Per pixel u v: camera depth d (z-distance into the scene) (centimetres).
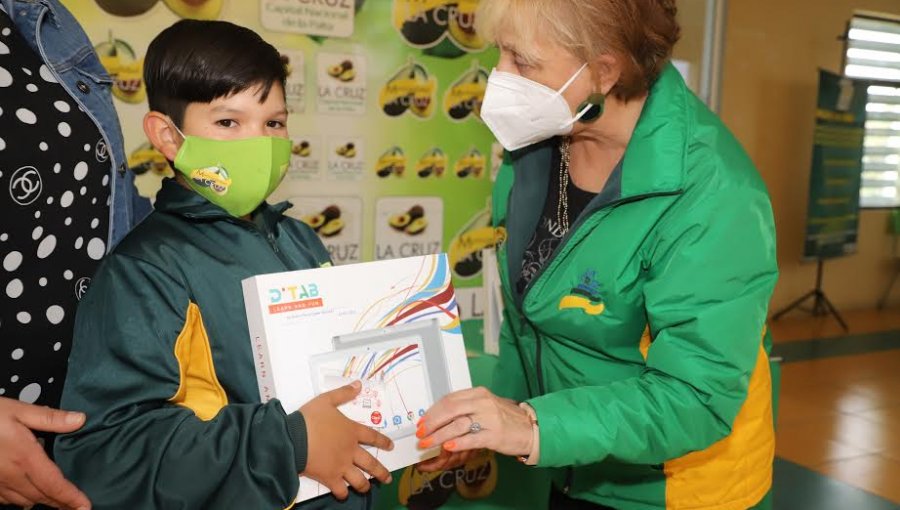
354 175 184
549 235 126
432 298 99
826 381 439
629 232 107
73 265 94
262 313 86
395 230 191
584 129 112
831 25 587
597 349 116
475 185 200
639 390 101
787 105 578
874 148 644
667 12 107
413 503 181
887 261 661
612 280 109
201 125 90
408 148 190
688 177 104
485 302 196
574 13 97
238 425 81
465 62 194
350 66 180
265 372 86
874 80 607
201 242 92
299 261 107
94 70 104
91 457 79
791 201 598
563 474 130
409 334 96
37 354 89
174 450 79
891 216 657
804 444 340
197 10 164
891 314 639
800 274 616
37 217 88
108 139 102
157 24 161
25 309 87
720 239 100
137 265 85
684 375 99
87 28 155
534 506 158
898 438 351
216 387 90
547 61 101
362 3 180
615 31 98
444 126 194
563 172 125
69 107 94
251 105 90
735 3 543
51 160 90
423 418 92
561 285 114
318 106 178
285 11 172
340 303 91
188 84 89
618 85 106
